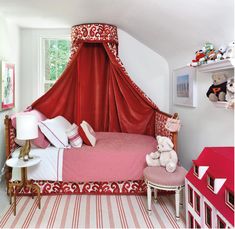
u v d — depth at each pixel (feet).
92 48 13.12
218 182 5.38
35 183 9.70
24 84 14.37
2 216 8.32
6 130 9.79
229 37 7.30
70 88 12.97
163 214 8.56
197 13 7.36
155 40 12.44
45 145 9.89
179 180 7.98
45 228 7.66
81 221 8.06
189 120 11.37
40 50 14.43
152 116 12.91
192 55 10.58
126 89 12.68
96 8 10.07
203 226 5.94
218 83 7.52
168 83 14.74
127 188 9.88
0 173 11.19
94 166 9.49
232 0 5.88
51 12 10.77
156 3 8.16
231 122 7.78
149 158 9.25
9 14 11.12
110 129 13.17
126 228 7.72
